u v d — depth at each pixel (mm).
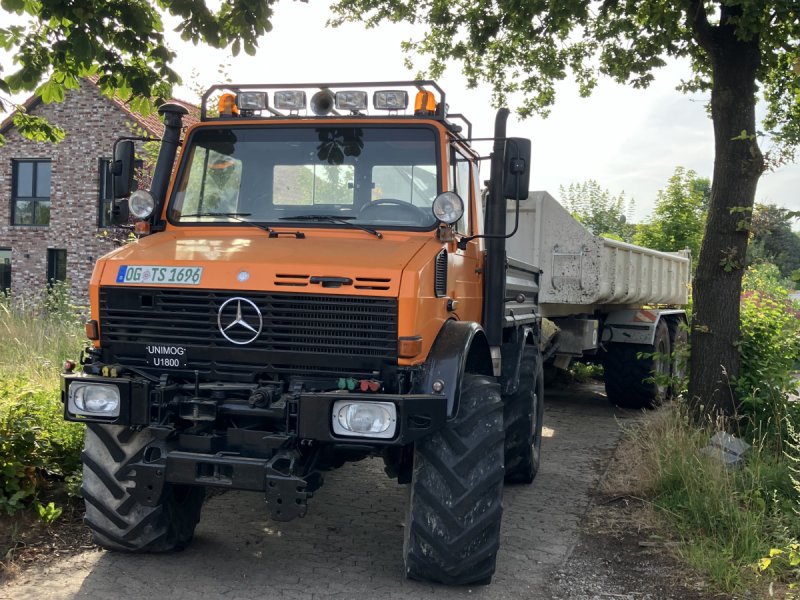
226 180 4840
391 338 3785
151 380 4000
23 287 22172
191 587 4066
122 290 4078
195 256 4090
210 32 5695
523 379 6230
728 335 7293
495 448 4121
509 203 8609
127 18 5754
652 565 4590
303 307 3855
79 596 3885
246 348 3898
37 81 6199
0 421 5246
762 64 8086
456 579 4078
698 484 5480
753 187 7230
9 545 4449
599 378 12727
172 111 4922
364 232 4500
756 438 6809
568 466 6980
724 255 7258
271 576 4258
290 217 4676
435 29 9414
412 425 3668
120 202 4945
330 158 4742
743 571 4375
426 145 4668
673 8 7539
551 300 8477
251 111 5043
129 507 4258
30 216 22391
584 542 4992
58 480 5430
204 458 3789
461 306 4770
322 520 5273
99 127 21141
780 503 5324
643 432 7500
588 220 20953
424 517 4004
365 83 4824
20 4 5402
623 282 9180
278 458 3758
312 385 3873
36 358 8414
